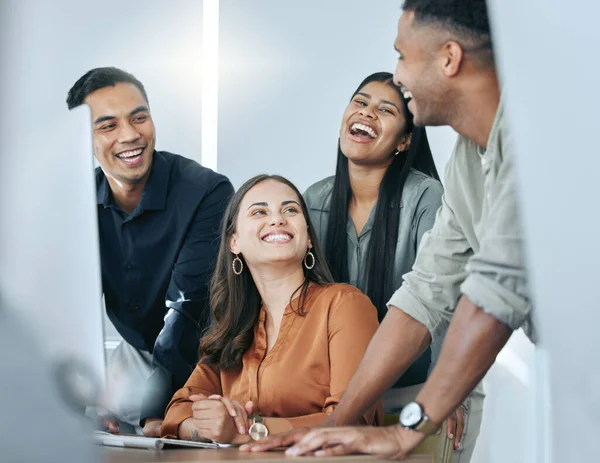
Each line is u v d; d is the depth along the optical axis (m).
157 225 3.59
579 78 1.10
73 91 3.72
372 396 2.16
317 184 3.48
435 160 3.27
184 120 3.72
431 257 2.21
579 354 1.12
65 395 1.02
